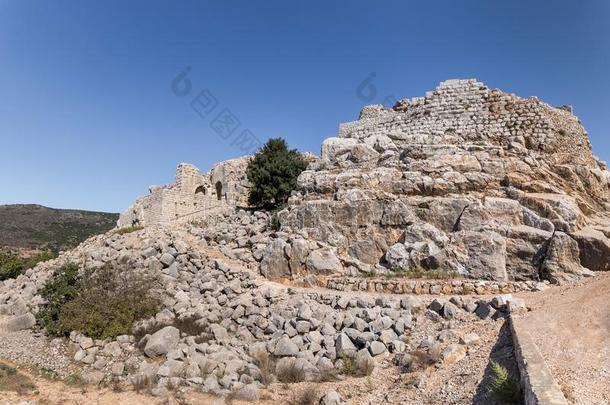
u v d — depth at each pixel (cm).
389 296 1841
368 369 1431
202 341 1759
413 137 2831
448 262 2016
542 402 762
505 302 1534
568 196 2223
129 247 2564
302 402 1288
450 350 1326
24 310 2222
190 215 3650
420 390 1198
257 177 3356
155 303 2047
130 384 1523
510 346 1226
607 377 928
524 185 2266
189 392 1408
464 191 2311
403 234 2233
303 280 2180
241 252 2505
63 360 1747
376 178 2472
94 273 2297
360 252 2266
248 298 2009
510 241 2014
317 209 2447
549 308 1429
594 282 1677
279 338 1691
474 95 2859
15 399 1361
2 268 3600
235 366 1533
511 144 2542
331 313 1750
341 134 3306
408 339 1552
